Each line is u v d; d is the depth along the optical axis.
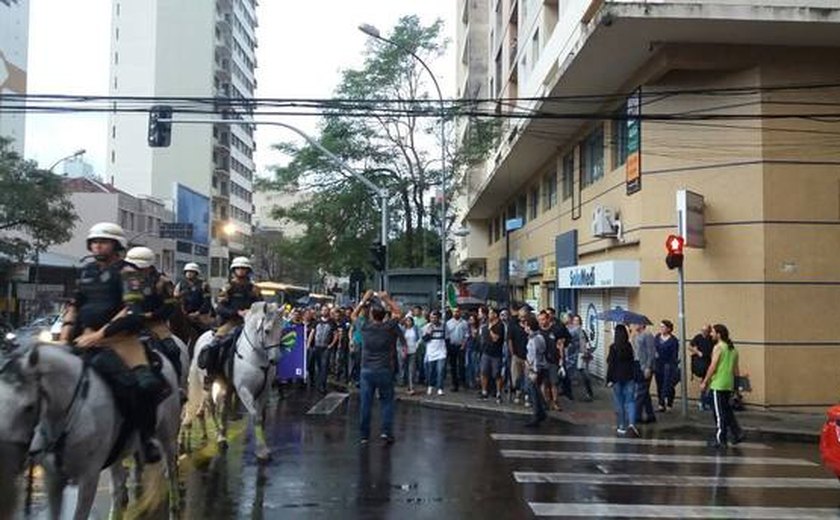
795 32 17.09
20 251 45.19
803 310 17.53
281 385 19.95
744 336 17.70
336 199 37.16
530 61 31.41
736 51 17.92
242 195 115.94
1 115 67.88
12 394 5.19
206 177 99.62
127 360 6.41
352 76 36.47
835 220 17.66
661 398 16.98
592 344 23.80
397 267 38.34
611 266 19.80
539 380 15.18
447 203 35.34
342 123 36.28
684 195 17.20
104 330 6.14
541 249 32.56
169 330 9.38
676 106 18.91
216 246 101.25
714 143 18.34
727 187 18.09
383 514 8.28
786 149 17.75
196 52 100.81
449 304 27.12
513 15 37.88
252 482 9.64
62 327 6.80
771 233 17.58
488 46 52.06
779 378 17.41
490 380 19.12
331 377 24.39
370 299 13.12
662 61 18.14
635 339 15.70
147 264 7.75
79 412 5.77
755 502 9.23
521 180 36.59
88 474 5.96
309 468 10.56
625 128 21.44
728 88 18.23
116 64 100.38
